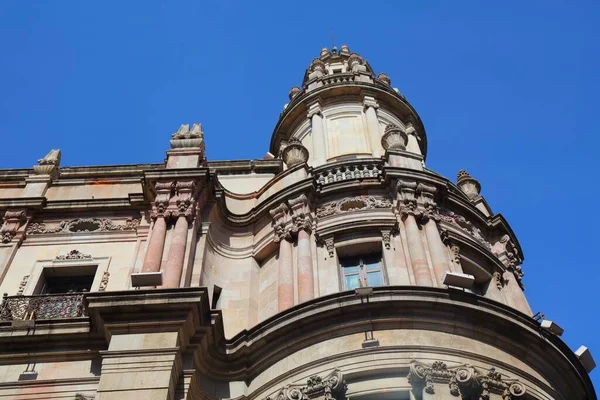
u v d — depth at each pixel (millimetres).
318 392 15062
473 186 26828
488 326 16234
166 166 22562
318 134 27562
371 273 19578
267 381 16016
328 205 21328
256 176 25266
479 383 14961
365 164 22719
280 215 21156
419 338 15750
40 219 21609
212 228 21250
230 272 20781
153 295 15891
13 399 15375
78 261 20094
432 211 20594
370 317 16062
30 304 17812
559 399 16375
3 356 16203
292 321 16234
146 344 15383
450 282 16781
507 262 22500
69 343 16359
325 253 19875
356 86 29438
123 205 21688
